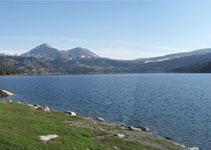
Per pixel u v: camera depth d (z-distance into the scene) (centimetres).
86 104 5978
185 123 3797
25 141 1574
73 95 8138
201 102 6322
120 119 4106
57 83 15762
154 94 8531
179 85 13288
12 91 9738
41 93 8850
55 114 3375
